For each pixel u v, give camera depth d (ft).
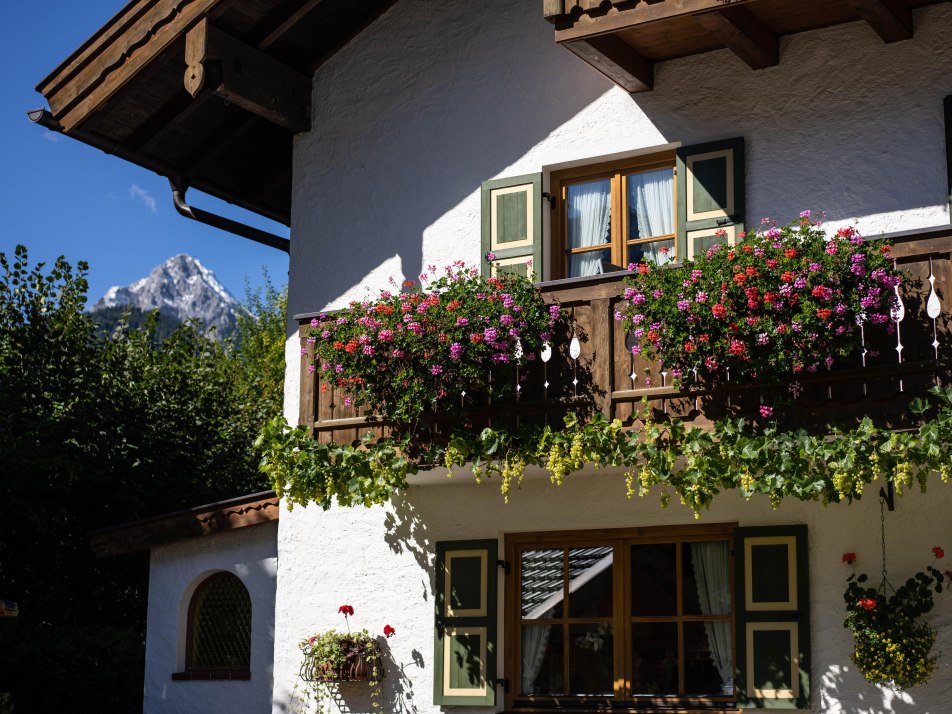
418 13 36.45
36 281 47.78
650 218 32.94
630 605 30.66
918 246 25.46
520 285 29.63
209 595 36.94
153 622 36.83
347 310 31.04
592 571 31.24
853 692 27.58
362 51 37.14
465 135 35.06
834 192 30.09
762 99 31.24
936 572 26.99
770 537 28.78
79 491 45.78
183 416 50.57
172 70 36.78
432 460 29.89
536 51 34.42
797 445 25.50
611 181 33.55
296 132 37.83
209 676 35.65
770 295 25.73
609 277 28.60
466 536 32.32
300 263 37.04
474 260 34.27
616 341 28.45
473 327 29.19
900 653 26.37
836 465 24.86
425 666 32.27
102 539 37.63
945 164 29.01
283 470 30.71
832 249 25.68
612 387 28.25
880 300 25.27
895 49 29.96
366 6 37.19
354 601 33.50
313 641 33.12
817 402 25.84
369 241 36.01
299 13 35.42
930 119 29.32
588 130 33.35
